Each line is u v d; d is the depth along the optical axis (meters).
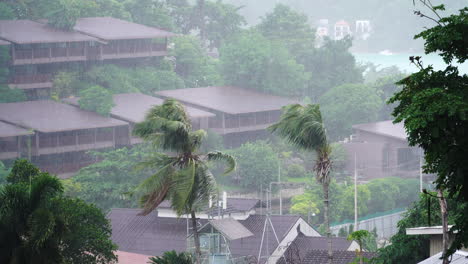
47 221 40.72
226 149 186.88
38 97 190.75
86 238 62.75
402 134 190.75
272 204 168.75
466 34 25.25
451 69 25.86
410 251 63.25
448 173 25.02
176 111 67.19
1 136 155.50
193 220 67.50
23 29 192.00
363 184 174.25
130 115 175.62
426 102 24.31
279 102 199.62
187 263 64.69
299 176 181.75
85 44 196.00
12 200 42.12
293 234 105.50
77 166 168.12
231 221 97.12
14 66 188.75
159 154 67.75
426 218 63.38
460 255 40.72
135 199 140.25
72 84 192.62
